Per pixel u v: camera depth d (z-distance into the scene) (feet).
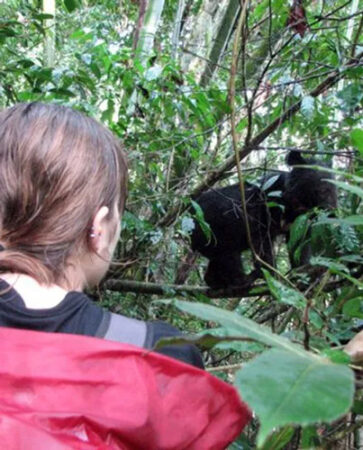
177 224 12.77
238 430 3.43
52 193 3.85
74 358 3.17
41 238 3.85
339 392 1.81
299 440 7.30
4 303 3.61
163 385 3.29
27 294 3.72
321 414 1.70
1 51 13.39
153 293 13.67
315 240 10.28
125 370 3.19
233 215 14.99
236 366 5.08
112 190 4.14
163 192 13.11
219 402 3.36
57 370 3.13
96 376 3.15
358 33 10.01
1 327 3.39
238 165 8.00
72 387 3.12
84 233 4.00
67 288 3.91
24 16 15.29
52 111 4.11
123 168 4.34
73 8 12.09
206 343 2.89
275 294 4.68
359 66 9.53
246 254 18.20
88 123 4.19
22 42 15.78
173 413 3.27
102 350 3.19
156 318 14.44
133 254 12.85
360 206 11.60
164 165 14.43
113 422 3.07
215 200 15.37
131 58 13.20
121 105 12.60
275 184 15.14
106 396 3.14
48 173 3.85
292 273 10.68
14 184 3.87
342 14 14.55
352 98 9.38
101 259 4.16
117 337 3.60
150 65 12.92
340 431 5.63
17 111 4.12
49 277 3.80
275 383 1.84
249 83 15.11
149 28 15.10
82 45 19.27
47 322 3.55
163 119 13.07
